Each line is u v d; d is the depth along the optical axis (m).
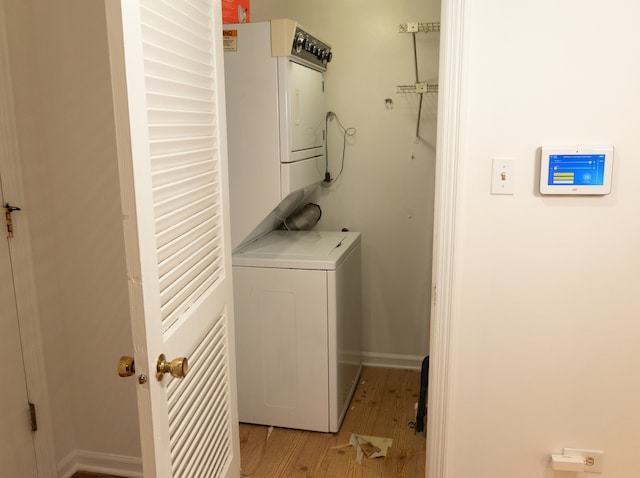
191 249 1.42
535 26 1.49
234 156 2.41
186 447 1.38
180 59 1.32
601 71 1.49
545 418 1.71
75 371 2.20
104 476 2.26
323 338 2.46
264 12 2.84
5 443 1.92
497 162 1.57
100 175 1.98
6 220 1.87
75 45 1.90
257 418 2.61
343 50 2.97
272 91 2.31
